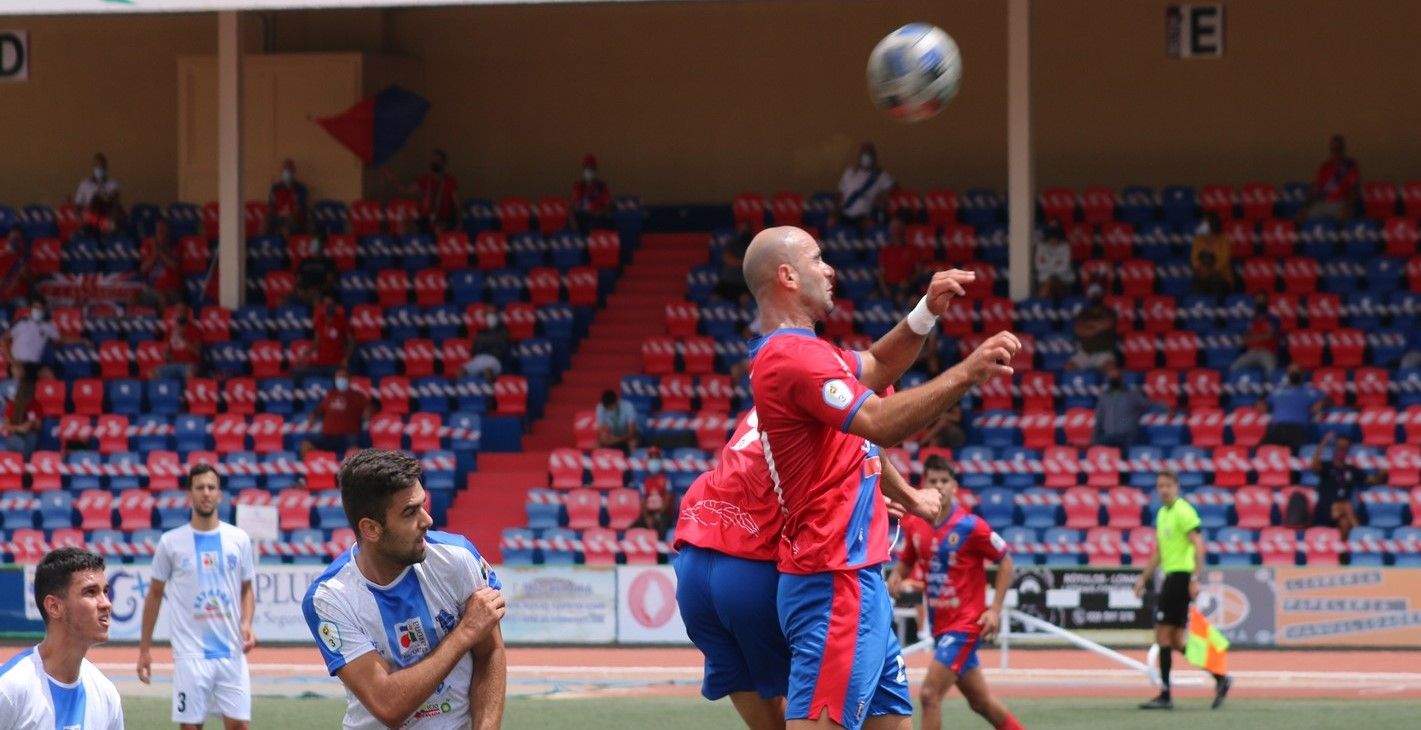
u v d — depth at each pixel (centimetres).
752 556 1550
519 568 4681
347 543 5134
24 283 6438
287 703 3634
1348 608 4322
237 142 6038
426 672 1357
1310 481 4928
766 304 1519
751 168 6712
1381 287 5722
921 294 5775
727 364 5853
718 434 5422
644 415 5553
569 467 5362
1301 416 5047
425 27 6894
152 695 3775
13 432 5741
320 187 6606
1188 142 6334
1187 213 6125
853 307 5850
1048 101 6444
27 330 6006
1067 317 5572
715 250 6250
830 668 1490
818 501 1501
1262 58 6275
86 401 5941
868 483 1534
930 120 6544
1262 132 6278
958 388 1380
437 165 6525
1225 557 4775
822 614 1499
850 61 6619
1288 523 4756
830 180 6644
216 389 5862
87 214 6606
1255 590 4372
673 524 5141
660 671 4169
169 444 5759
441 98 6900
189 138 6738
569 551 5062
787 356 1459
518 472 5516
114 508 5488
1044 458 5109
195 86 6738
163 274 6366
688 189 6762
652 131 6781
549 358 5891
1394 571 4300
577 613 4656
